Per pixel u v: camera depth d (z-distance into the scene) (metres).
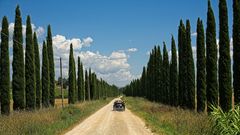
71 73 70.25
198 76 37.03
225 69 30.27
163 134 24.36
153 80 78.88
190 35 43.53
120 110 61.94
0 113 36.66
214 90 32.97
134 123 34.53
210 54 33.44
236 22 28.66
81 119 40.34
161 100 67.25
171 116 33.12
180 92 46.31
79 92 86.44
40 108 45.28
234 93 28.23
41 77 52.09
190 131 22.27
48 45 55.94
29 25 44.28
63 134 25.23
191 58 42.81
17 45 40.41
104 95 158.25
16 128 22.20
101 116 46.31
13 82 40.12
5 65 37.66
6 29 38.22
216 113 13.78
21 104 40.03
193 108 42.25
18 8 41.00
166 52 63.78
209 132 19.08
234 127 13.05
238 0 28.92
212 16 33.81
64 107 48.84
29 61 43.72
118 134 24.80
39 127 24.42
